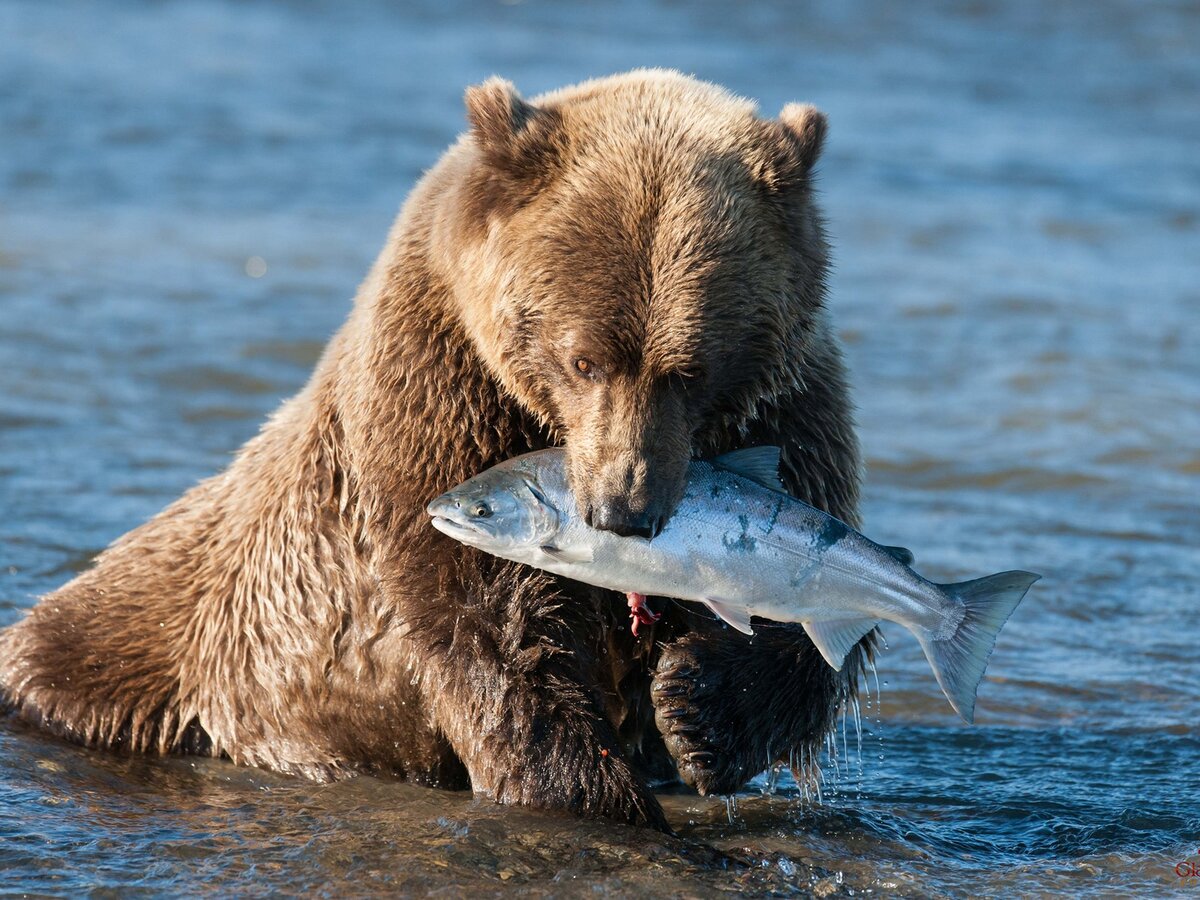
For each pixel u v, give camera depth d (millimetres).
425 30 51594
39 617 13383
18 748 12430
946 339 26969
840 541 9609
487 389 10992
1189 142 43781
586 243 10125
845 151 40312
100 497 18172
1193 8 58250
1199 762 12883
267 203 33250
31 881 9781
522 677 10758
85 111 38719
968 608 9711
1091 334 27516
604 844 10438
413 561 10984
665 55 49094
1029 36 55125
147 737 12688
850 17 56062
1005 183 38562
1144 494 20188
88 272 27703
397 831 10695
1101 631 15867
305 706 12070
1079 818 11711
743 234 10242
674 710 10773
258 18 52031
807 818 11586
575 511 9633
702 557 9594
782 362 10648
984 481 20688
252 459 13188
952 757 13070
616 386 10094
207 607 12672
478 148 10984
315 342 24781
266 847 10461
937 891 10219
